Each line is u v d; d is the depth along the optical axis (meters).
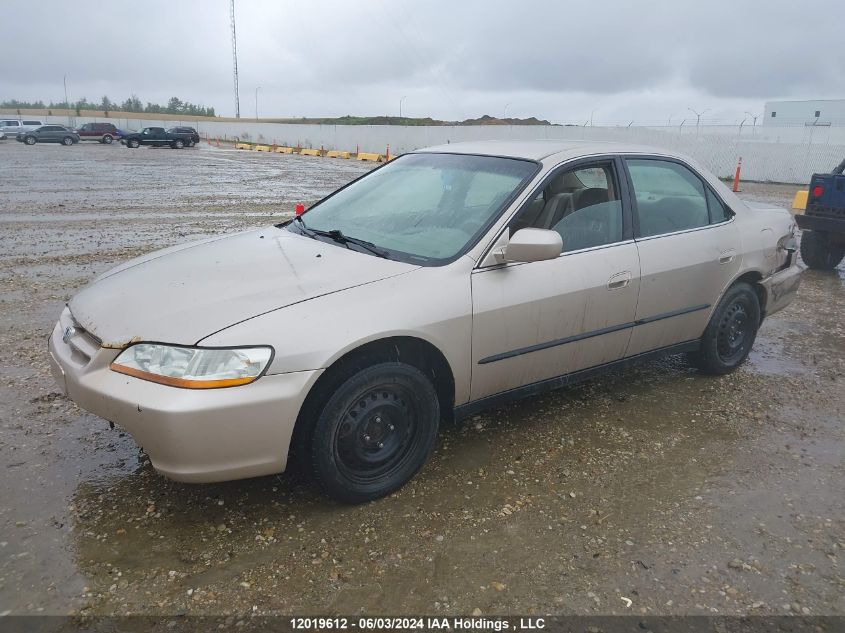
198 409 2.61
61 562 2.68
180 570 2.66
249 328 2.76
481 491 3.29
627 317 3.96
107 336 2.87
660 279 4.05
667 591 2.64
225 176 22.31
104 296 3.21
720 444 3.86
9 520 2.93
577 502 3.23
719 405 4.38
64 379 3.03
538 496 3.27
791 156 25.30
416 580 2.66
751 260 4.63
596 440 3.85
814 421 4.20
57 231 10.38
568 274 3.61
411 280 3.17
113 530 2.90
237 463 2.75
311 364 2.78
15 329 5.44
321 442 2.91
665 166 4.33
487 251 3.37
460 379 3.33
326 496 3.11
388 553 2.81
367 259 3.37
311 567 2.71
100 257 8.47
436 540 2.90
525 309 3.44
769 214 4.97
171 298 3.01
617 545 2.91
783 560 2.85
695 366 4.89
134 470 3.38
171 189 17.48
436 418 3.30
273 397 2.71
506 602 2.55
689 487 3.39
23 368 4.61
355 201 4.14
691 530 3.03
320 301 2.95
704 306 4.43
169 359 2.69
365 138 40.84
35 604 2.46
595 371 4.00
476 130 34.38
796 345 5.69
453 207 3.67
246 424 2.69
